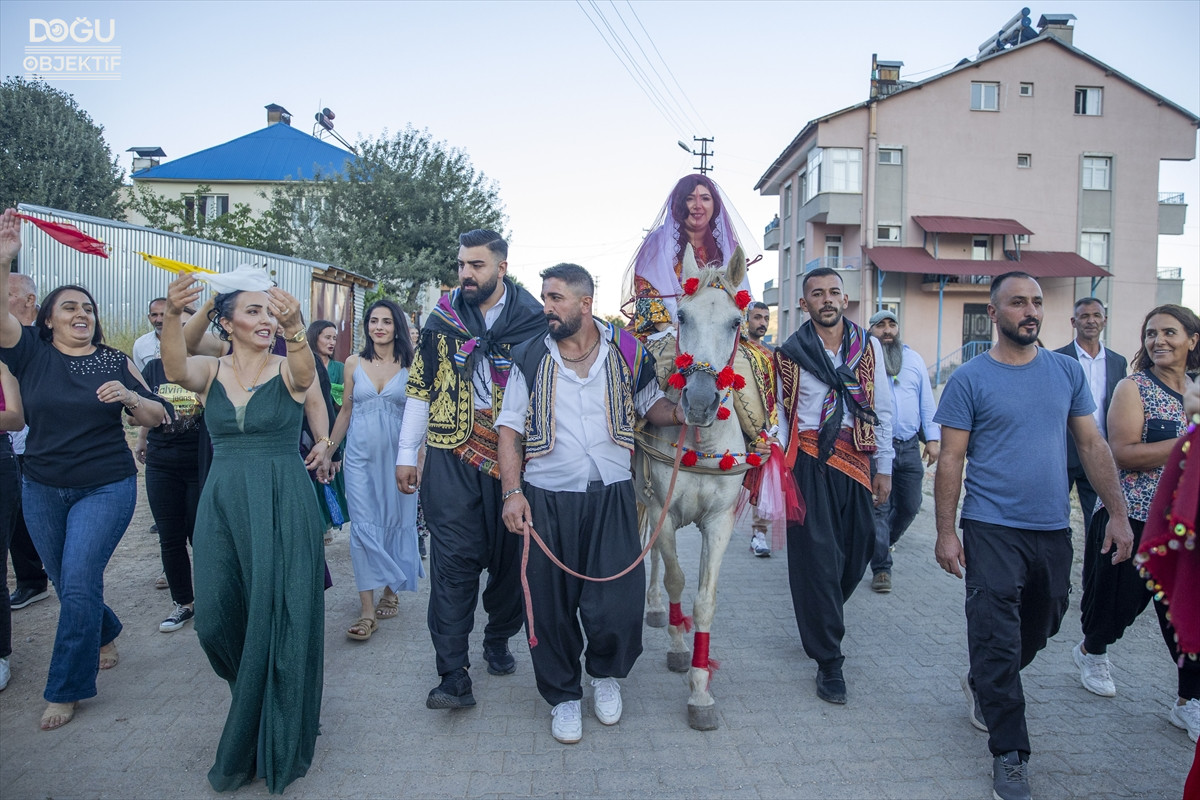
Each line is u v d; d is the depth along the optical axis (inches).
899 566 264.1
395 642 190.2
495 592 168.1
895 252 1192.2
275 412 125.7
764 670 176.1
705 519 157.9
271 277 131.4
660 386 151.1
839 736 145.9
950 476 135.4
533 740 143.5
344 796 124.7
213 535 124.3
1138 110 1213.1
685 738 144.8
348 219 1061.8
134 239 566.6
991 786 129.6
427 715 152.6
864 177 1205.1
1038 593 133.4
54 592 216.4
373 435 192.2
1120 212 1224.8
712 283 149.9
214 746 138.3
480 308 160.2
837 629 159.0
